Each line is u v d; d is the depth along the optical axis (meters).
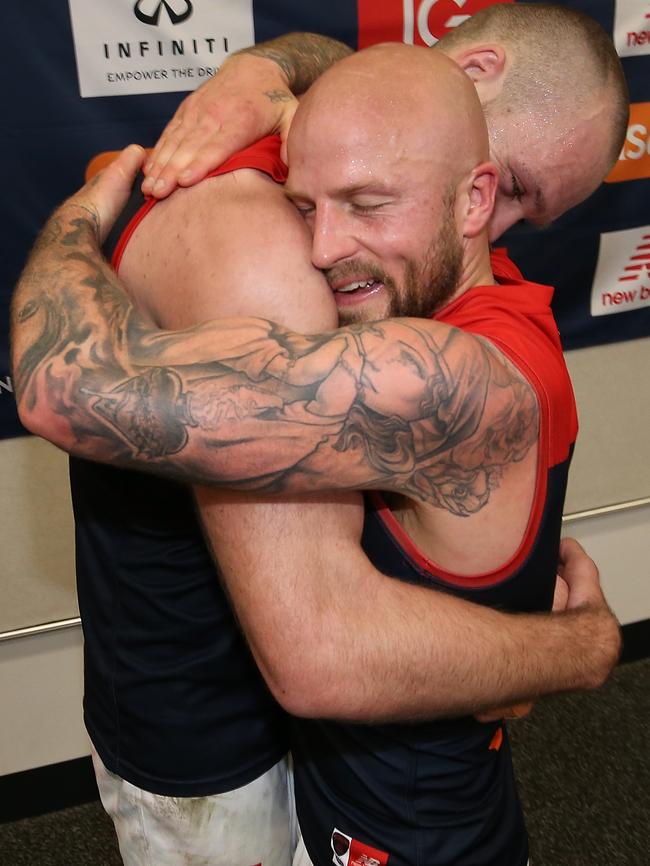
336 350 0.72
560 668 0.89
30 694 1.98
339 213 0.82
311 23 1.69
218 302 0.79
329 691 0.75
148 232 0.88
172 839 1.14
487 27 1.10
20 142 1.59
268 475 0.71
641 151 1.95
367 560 0.80
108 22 1.57
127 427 0.70
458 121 0.83
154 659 1.06
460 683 0.80
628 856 1.83
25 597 1.92
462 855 1.00
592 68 1.06
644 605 2.42
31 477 1.84
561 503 0.89
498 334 0.85
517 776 2.02
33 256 0.89
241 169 0.87
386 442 0.73
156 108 1.65
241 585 0.76
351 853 1.01
